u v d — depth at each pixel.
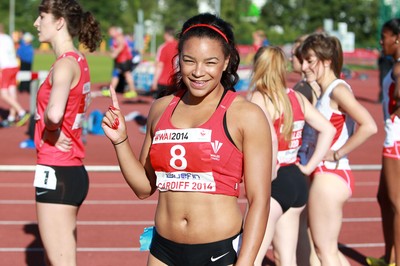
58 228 5.24
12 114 17.67
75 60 5.27
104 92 5.84
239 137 3.72
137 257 7.60
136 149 14.19
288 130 5.50
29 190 10.66
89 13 5.49
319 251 5.89
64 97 5.06
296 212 5.70
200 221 3.76
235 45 4.05
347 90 5.85
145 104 23.53
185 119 3.82
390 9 35.34
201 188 3.73
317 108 6.05
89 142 15.13
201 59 3.67
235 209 3.81
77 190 5.29
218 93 3.84
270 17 82.25
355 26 76.75
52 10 5.27
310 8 79.00
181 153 3.73
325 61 5.96
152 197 10.45
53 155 5.21
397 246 6.38
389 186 6.38
